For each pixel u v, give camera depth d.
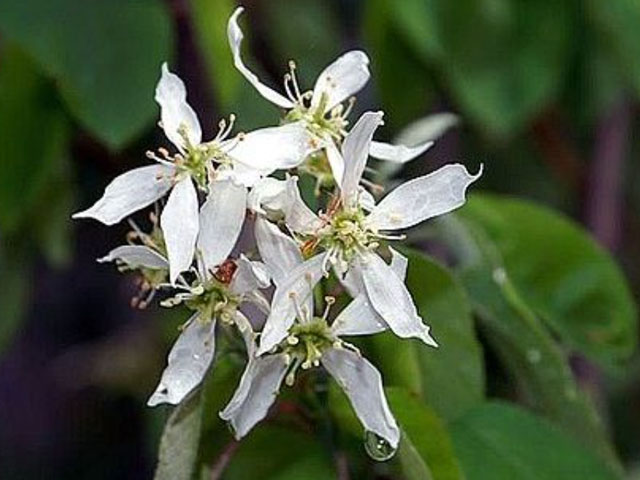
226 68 0.24
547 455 0.20
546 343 0.21
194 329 0.18
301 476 0.19
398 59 0.28
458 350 0.20
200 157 0.18
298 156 0.18
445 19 0.28
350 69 0.19
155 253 0.18
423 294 0.20
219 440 0.20
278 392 0.18
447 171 0.18
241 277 0.18
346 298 0.18
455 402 0.20
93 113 0.24
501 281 0.21
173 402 0.18
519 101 0.28
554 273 0.23
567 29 0.29
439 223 0.22
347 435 0.20
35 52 0.24
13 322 0.28
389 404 0.19
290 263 0.17
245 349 0.19
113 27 0.24
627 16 0.28
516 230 0.23
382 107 0.29
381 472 0.20
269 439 0.20
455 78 0.28
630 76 0.28
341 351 0.18
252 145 0.18
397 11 0.27
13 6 0.24
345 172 0.18
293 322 0.18
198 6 0.25
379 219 0.18
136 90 0.24
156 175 0.18
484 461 0.20
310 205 0.19
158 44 0.24
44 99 0.25
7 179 0.25
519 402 0.24
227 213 0.17
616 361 0.24
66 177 0.27
